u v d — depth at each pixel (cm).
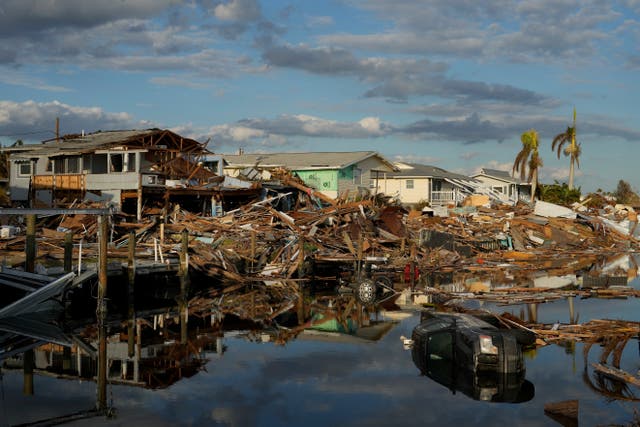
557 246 4494
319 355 1599
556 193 7469
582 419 1121
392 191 6425
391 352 1633
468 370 1407
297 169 4850
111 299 2333
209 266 2684
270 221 3372
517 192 7838
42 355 1588
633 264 3794
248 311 2233
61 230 3061
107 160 3553
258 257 2906
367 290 2491
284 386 1335
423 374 1429
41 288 1983
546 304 2303
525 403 1214
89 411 1177
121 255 2638
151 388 1320
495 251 4119
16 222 3488
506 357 1371
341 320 2075
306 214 3581
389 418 1138
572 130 7544
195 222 3331
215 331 1886
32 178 3681
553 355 1551
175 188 3491
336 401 1232
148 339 1769
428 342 1549
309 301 2466
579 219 5178
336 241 3197
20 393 1284
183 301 2417
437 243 3709
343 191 4900
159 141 3878
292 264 2833
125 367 1480
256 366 1495
